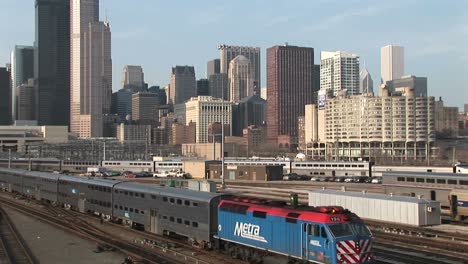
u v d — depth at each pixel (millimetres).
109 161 181625
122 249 42938
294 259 31234
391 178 72188
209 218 40469
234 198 39062
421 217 52562
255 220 34812
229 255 38250
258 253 34844
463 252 39844
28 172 93250
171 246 43031
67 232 53125
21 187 95188
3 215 68000
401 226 52719
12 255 41844
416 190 68062
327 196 62375
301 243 30516
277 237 32656
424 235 48656
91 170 166875
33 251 43438
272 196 85062
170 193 46781
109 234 51656
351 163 138625
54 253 42469
